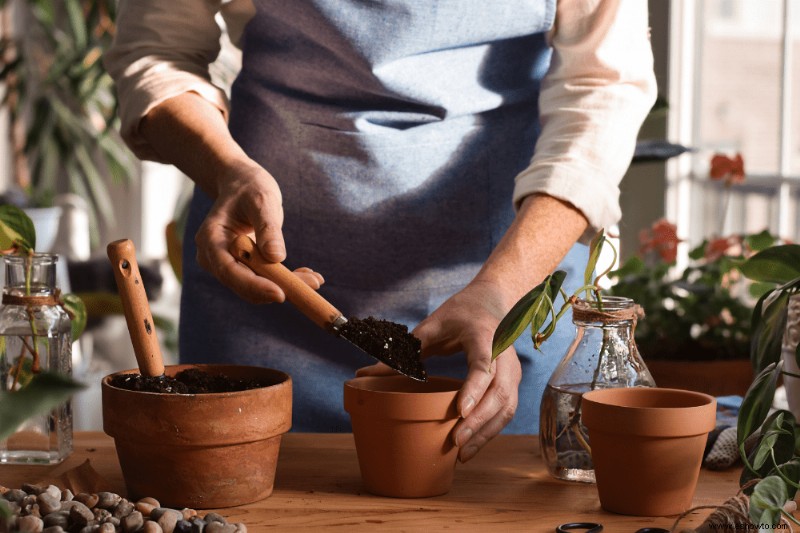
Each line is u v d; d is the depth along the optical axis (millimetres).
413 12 1159
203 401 814
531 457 1010
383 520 814
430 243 1242
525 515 829
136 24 1215
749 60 2377
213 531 752
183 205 3531
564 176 1062
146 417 816
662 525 805
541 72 1261
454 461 888
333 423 1262
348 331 886
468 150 1237
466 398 856
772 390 831
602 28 1136
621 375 898
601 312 896
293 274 918
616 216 1102
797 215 2320
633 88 1147
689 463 813
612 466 823
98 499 802
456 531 789
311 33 1193
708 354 1757
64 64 4203
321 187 1231
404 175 1224
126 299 868
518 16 1175
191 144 1086
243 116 1279
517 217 1065
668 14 2350
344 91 1215
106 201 4832
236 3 1229
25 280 965
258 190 959
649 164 2426
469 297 955
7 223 965
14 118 4445
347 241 1243
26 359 958
